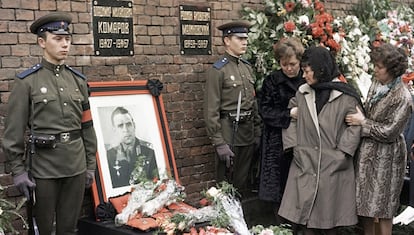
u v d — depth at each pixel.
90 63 3.97
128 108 4.12
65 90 3.34
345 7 5.96
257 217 4.93
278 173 3.98
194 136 4.66
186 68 4.57
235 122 4.21
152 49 4.33
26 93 3.22
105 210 3.76
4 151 3.27
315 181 3.50
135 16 4.21
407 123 3.75
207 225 3.53
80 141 3.43
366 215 3.54
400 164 3.59
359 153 3.61
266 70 4.77
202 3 4.64
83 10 3.91
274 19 5.03
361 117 3.52
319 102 3.53
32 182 3.24
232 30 4.31
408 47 5.79
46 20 3.26
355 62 5.17
